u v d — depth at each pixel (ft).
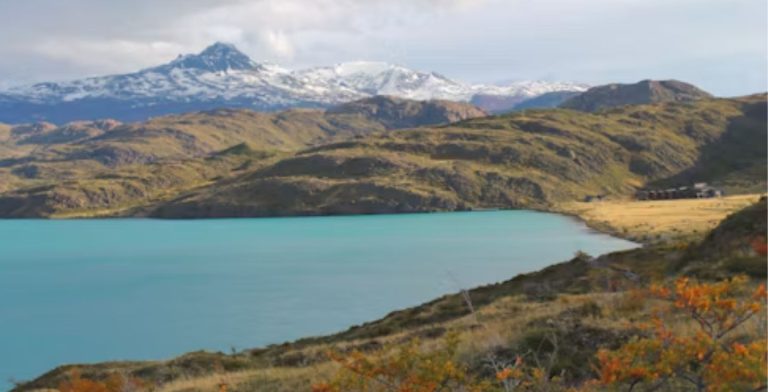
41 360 213.46
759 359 29.48
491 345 61.57
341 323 241.76
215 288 353.10
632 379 35.29
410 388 38.09
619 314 70.23
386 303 278.67
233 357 127.13
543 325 68.18
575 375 53.31
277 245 606.55
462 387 39.09
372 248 534.78
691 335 49.83
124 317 284.41
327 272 391.86
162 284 382.63
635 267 161.38
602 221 631.15
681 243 184.44
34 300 342.03
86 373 121.29
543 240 524.52
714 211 606.14
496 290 170.19
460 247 506.07
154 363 126.93
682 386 38.47
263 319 258.16
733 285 35.14
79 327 266.57
